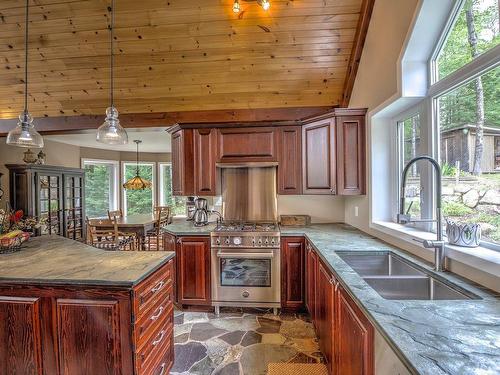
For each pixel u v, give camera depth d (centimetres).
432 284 158
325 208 365
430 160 163
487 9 149
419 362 79
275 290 304
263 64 311
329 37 285
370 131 269
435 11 175
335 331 173
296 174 330
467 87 165
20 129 210
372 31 258
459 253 150
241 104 355
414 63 199
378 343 111
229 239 305
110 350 152
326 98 343
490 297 124
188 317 298
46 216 471
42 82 343
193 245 311
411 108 225
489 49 142
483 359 80
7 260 189
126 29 284
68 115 385
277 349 237
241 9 262
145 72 325
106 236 470
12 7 267
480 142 155
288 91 338
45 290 155
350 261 212
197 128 339
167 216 589
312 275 257
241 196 362
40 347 155
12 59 317
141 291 159
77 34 291
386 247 222
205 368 212
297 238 301
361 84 290
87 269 168
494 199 147
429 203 204
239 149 336
